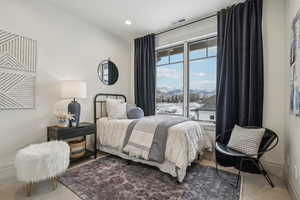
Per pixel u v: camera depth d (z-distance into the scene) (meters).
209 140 2.93
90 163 2.71
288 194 1.88
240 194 1.87
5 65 2.24
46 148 2.03
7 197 1.80
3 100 2.23
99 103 3.54
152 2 2.63
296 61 1.70
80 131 2.69
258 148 2.12
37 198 1.78
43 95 2.64
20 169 1.80
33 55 2.52
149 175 2.30
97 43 3.49
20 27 2.38
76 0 2.61
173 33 3.56
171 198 1.78
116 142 2.82
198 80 3.33
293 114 1.85
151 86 3.80
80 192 1.89
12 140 2.32
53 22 2.76
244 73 2.49
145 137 2.46
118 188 1.97
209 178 2.23
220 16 2.79
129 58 4.28
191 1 2.60
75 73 3.10
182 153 2.11
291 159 1.91
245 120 2.50
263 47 2.44
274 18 2.36
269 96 2.39
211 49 3.18
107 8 2.82
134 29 3.63
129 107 3.55
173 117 3.10
